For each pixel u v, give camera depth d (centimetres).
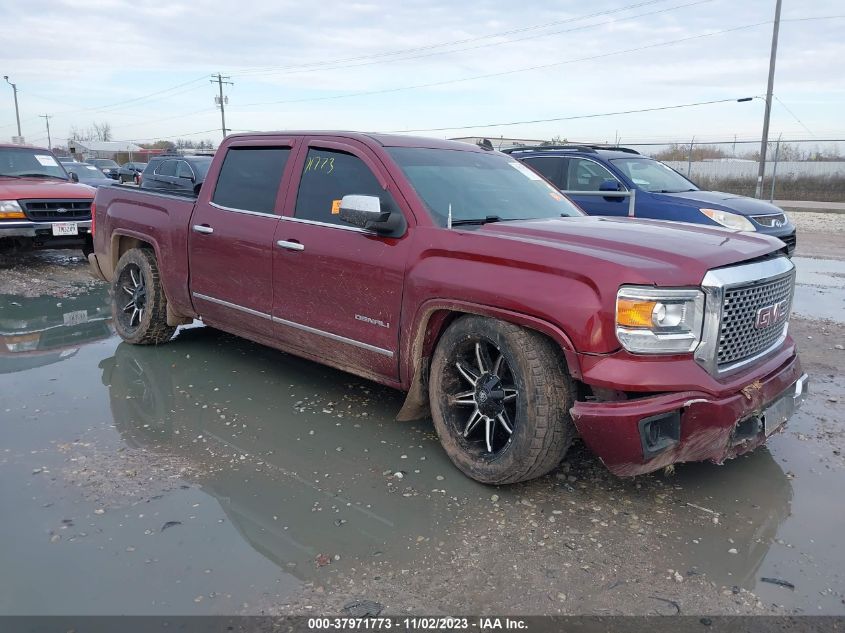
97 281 952
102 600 260
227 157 520
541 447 328
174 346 612
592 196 913
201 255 519
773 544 308
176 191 582
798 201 3062
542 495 350
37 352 591
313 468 375
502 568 287
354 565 287
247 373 539
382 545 302
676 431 309
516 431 332
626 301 302
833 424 446
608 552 300
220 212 505
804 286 963
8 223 964
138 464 374
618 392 314
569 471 377
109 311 757
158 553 291
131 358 575
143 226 575
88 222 1038
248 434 420
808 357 596
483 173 457
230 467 374
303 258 435
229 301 502
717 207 828
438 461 388
